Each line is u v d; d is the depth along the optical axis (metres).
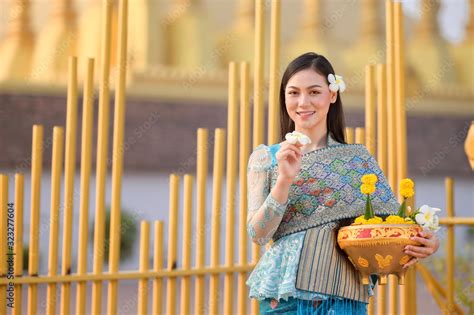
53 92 15.45
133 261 14.07
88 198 5.09
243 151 5.49
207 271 5.39
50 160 14.70
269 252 3.71
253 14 21.05
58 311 8.81
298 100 3.77
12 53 20.00
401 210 3.65
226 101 17.00
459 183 18.39
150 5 19.05
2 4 20.56
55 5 20.25
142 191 16.25
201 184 5.49
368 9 21.41
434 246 3.58
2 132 15.18
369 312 5.27
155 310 5.25
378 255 3.52
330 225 3.65
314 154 3.72
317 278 3.57
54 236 4.98
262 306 3.75
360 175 3.72
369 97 5.68
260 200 3.71
